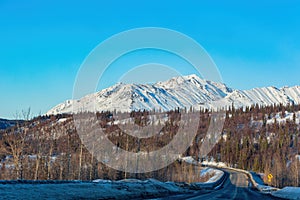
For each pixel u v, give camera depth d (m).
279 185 91.88
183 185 41.66
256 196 34.72
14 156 35.66
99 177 56.22
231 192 42.59
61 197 16.44
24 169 44.16
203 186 52.34
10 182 16.98
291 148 155.00
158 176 62.75
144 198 21.97
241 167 144.88
